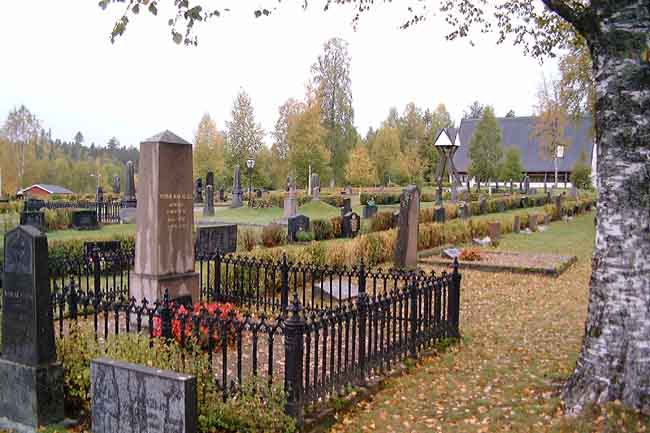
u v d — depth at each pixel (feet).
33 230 18.34
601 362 17.79
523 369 23.61
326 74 229.25
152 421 15.23
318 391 18.45
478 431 17.71
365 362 21.34
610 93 17.54
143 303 19.53
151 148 28.73
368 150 243.81
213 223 92.99
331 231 72.95
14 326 18.63
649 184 17.26
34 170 263.70
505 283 46.14
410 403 20.15
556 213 123.54
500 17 31.96
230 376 21.21
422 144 243.40
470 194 158.61
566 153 244.22
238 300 35.60
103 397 16.11
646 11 17.11
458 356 25.77
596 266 18.30
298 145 187.11
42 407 18.24
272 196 146.82
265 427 16.89
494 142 205.36
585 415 17.31
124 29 19.04
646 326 17.22
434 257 59.52
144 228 29.07
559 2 18.20
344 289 38.86
